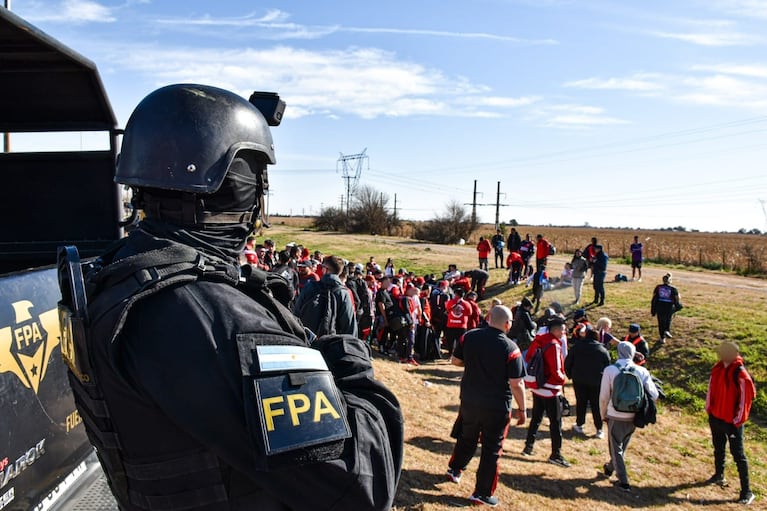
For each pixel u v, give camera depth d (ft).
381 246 137.18
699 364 44.93
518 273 75.20
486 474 19.33
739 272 91.15
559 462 26.03
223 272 3.61
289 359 3.30
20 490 5.75
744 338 47.42
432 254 116.37
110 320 3.33
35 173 10.68
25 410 5.91
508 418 19.26
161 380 3.16
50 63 8.45
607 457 28.07
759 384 40.34
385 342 45.42
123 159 3.98
